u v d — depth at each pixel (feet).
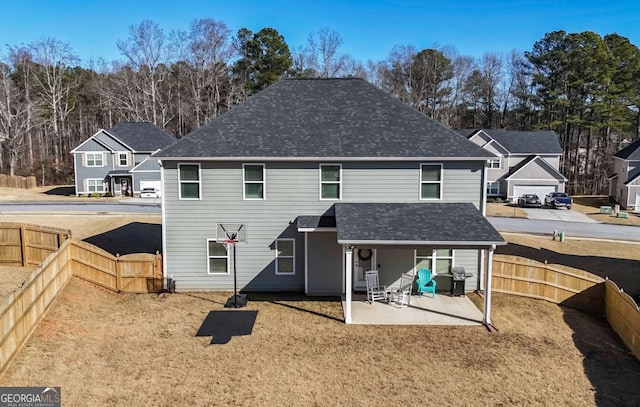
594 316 55.52
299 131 60.13
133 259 57.16
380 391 34.76
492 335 46.26
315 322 48.55
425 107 237.25
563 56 210.18
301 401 33.01
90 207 124.16
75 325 43.68
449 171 58.13
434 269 58.95
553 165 163.63
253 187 58.08
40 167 204.23
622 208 144.36
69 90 234.99
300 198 58.23
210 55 215.72
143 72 216.95
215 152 56.54
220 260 58.90
